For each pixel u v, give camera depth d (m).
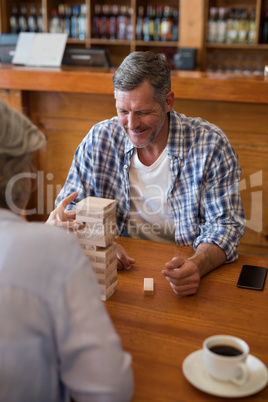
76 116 2.68
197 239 1.46
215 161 1.58
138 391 0.83
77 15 4.91
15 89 2.67
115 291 1.18
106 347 0.69
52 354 0.69
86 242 1.10
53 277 0.68
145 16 4.84
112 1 4.93
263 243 2.60
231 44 4.43
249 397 0.82
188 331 1.01
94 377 0.68
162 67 1.45
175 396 0.82
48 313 0.68
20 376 0.66
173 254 1.40
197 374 0.86
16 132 0.75
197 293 1.18
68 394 0.75
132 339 0.98
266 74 2.59
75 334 0.68
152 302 1.13
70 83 2.53
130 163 1.68
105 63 3.14
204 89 2.34
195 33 4.36
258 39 4.44
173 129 1.59
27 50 3.10
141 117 1.47
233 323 1.05
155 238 1.79
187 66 4.33
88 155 1.74
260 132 2.40
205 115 2.45
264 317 1.07
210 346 0.87
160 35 4.76
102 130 1.70
